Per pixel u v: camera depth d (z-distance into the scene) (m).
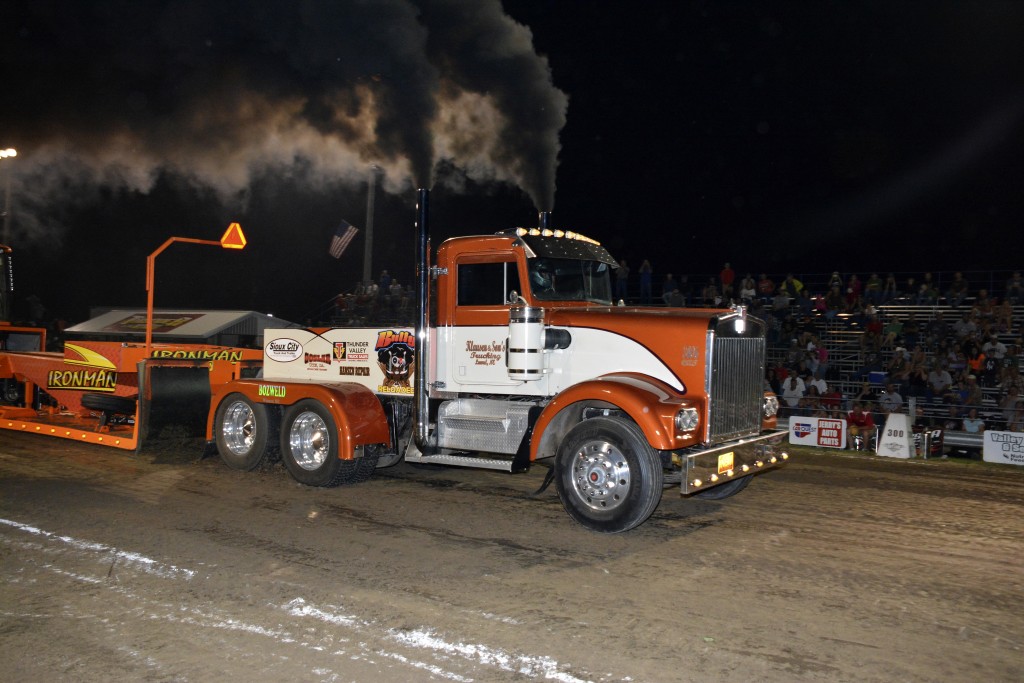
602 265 8.44
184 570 5.62
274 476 8.93
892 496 8.58
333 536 6.53
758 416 7.63
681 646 4.46
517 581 5.51
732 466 6.96
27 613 4.84
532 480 9.01
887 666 4.25
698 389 6.85
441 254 8.09
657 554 6.19
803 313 21.95
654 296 25.31
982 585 5.57
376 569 5.71
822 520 7.36
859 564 6.01
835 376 18.17
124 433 10.12
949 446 12.29
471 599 5.14
